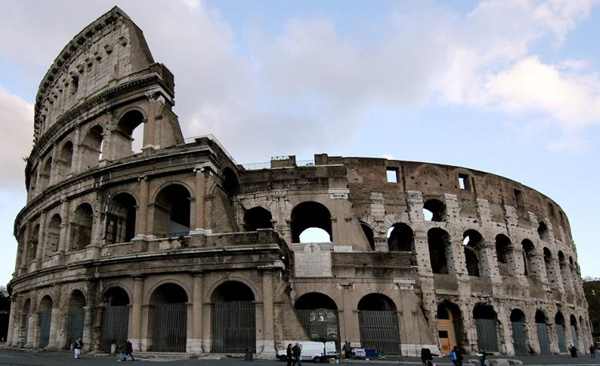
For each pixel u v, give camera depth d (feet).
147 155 149.59
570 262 247.70
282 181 169.68
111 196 154.30
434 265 202.49
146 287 135.74
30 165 224.33
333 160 184.55
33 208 192.13
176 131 155.33
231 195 170.19
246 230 171.42
